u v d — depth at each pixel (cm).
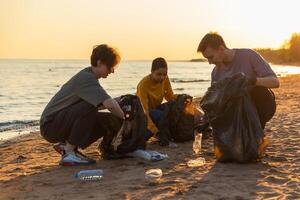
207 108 509
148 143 656
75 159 530
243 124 501
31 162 600
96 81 516
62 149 541
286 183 426
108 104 507
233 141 502
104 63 518
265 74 512
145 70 11425
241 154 498
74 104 519
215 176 456
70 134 526
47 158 629
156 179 453
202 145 636
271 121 899
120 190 421
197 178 452
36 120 1538
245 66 524
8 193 431
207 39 523
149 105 645
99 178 462
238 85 490
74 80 518
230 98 495
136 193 408
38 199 407
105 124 538
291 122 877
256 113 505
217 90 503
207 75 7888
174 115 640
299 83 3123
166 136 634
